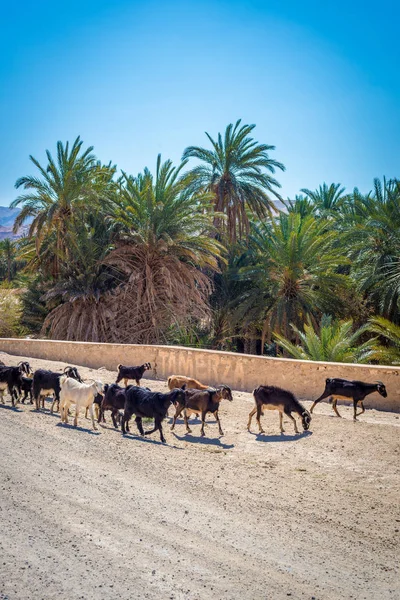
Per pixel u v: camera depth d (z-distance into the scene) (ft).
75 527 24.58
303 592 20.16
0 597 19.10
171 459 35.29
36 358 81.76
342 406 50.60
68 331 115.03
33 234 123.54
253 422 45.73
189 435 42.04
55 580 20.31
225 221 131.13
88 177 116.06
